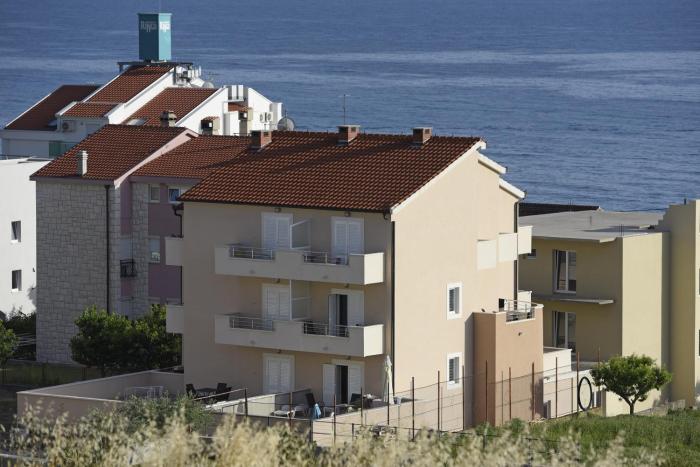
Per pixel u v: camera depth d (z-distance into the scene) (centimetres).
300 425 19588
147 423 18400
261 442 13388
